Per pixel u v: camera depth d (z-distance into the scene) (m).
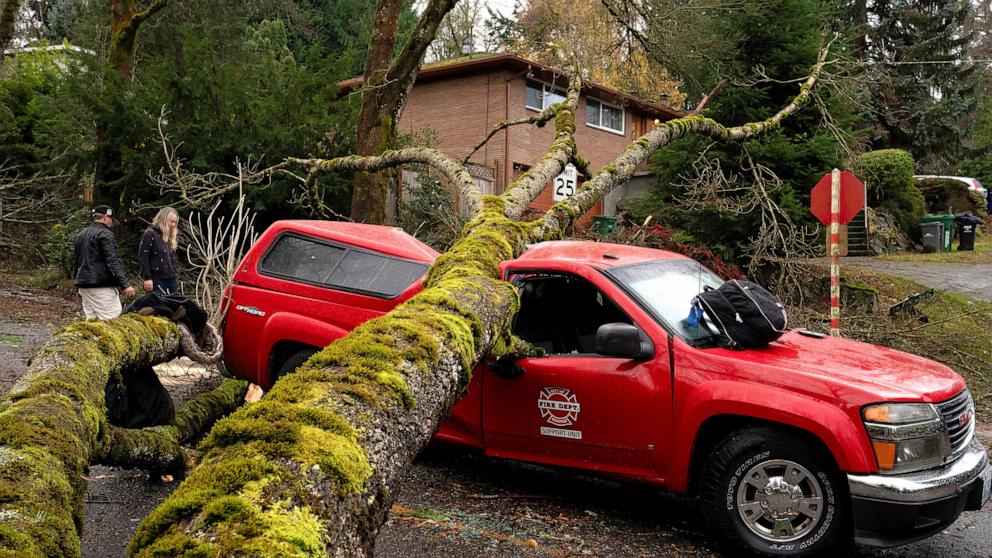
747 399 4.19
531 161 23.73
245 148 13.88
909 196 26.23
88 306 8.13
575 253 5.43
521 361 4.99
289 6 23.22
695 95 16.53
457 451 6.24
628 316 4.79
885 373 4.32
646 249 5.94
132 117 13.85
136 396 4.94
